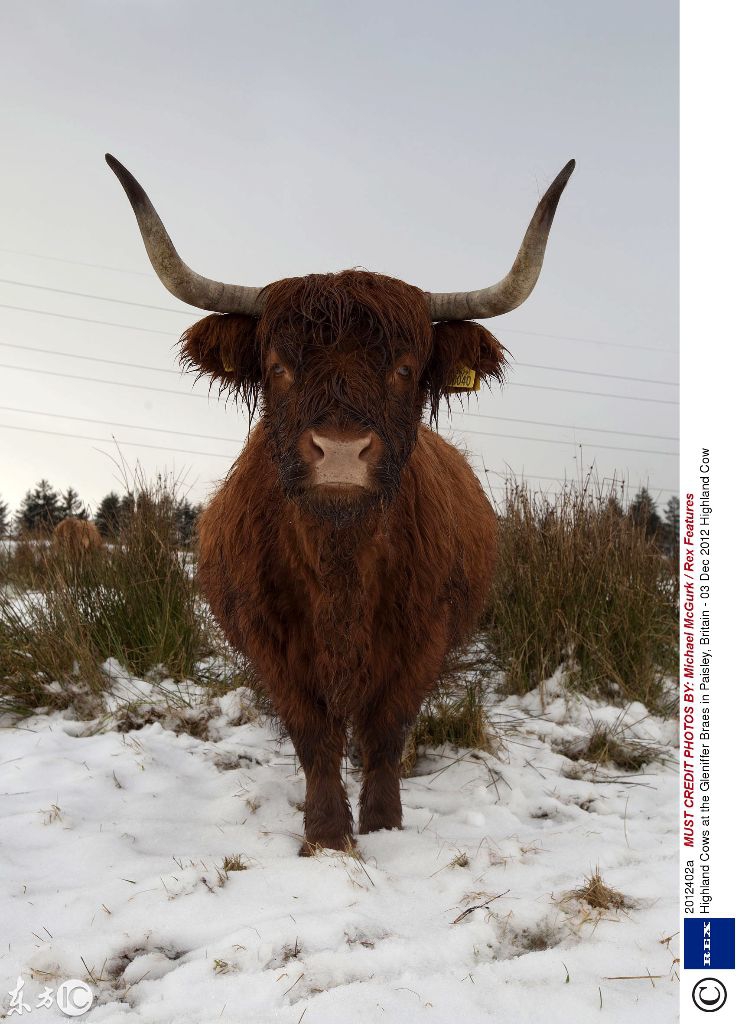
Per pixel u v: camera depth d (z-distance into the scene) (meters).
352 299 2.54
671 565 5.92
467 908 2.35
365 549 2.75
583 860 2.82
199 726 4.38
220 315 2.87
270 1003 1.88
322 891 2.41
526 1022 1.83
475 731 4.20
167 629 5.09
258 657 3.04
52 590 5.22
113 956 2.11
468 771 3.87
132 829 3.01
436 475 3.19
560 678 5.05
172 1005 1.88
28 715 4.42
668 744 4.48
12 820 3.01
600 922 2.28
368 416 2.43
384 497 2.57
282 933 2.14
